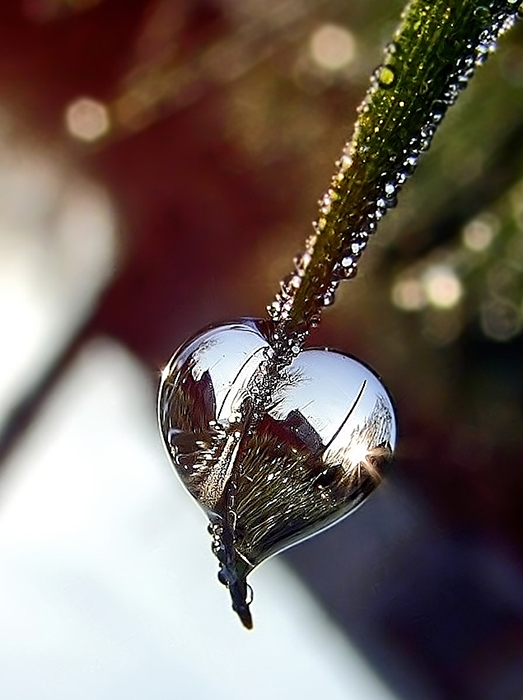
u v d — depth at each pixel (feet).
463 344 0.26
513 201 0.24
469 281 0.25
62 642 0.22
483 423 0.26
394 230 0.25
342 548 0.25
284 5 0.28
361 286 0.26
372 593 0.25
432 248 0.25
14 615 0.22
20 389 0.28
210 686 0.22
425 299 0.26
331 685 0.23
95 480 0.25
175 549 0.24
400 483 0.26
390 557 0.25
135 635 0.22
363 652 0.24
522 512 0.26
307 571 0.25
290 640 0.23
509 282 0.25
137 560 0.24
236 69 0.29
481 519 0.26
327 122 0.29
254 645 0.23
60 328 0.29
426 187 0.24
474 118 0.24
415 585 0.25
